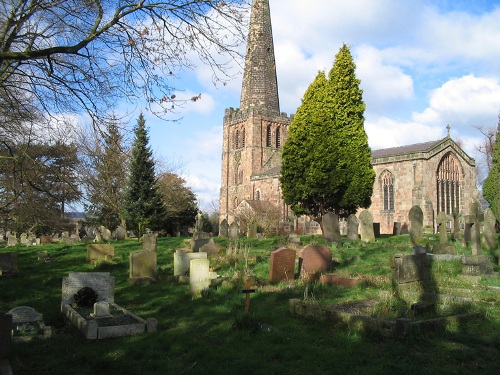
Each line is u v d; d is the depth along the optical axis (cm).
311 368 715
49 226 4284
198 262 1340
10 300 1301
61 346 855
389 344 805
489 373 676
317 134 2981
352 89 3108
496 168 3806
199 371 714
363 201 3053
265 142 6994
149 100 877
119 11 775
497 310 995
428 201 4394
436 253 1797
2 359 721
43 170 1368
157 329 972
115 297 1327
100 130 923
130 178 4103
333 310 969
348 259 1767
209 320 1031
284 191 3155
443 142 4675
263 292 1290
